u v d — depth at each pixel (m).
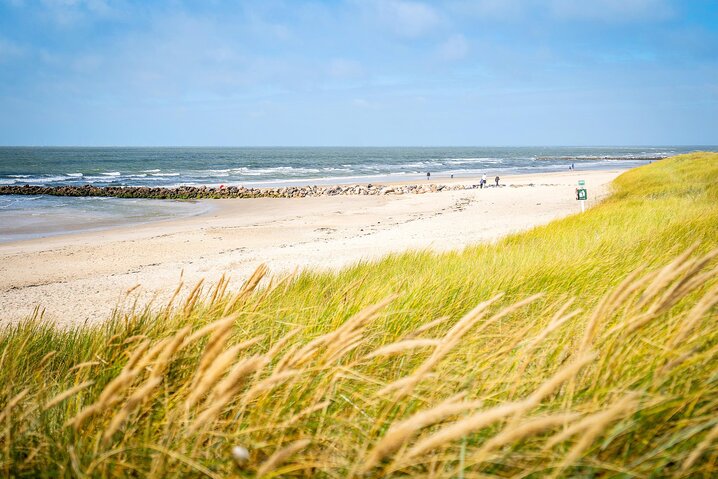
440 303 3.73
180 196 46.41
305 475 1.52
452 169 99.56
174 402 1.90
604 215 12.78
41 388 2.23
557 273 4.63
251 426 1.70
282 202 40.88
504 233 17.69
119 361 2.36
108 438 1.46
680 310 2.46
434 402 1.76
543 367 2.03
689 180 24.17
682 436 1.33
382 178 76.06
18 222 29.48
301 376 1.87
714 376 1.61
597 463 1.34
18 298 11.73
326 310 3.54
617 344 1.75
